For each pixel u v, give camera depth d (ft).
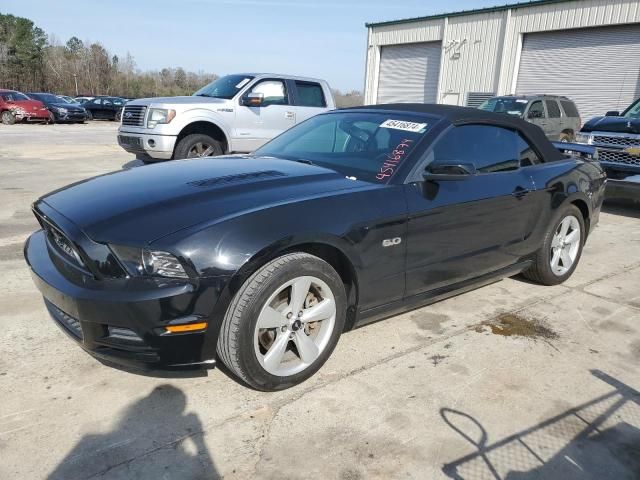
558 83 62.75
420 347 10.48
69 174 30.37
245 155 12.51
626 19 54.80
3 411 7.97
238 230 7.87
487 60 69.21
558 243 14.14
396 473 7.00
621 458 7.46
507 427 8.04
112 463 7.00
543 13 62.08
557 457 7.42
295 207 8.59
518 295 13.55
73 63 223.92
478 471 7.09
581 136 25.58
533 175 12.95
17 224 18.85
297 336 8.71
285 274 8.18
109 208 8.46
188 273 7.53
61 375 9.00
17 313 11.33
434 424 8.04
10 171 30.99
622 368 9.95
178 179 9.70
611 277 15.25
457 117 11.57
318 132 12.68
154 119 27.25
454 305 12.71
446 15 72.79
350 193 9.41
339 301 9.12
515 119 13.35
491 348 10.55
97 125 86.28
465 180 11.19
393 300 10.25
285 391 8.79
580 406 8.66
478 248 11.59
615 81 57.57
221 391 8.72
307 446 7.45
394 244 9.76
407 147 10.68
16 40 214.07
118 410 8.12
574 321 12.01
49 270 8.63
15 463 6.92
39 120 79.51
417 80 80.38
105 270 7.68
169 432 7.66
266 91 30.09
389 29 82.07
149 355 7.69
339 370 9.50
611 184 24.04
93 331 7.85
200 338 7.74
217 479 6.79
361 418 8.12
